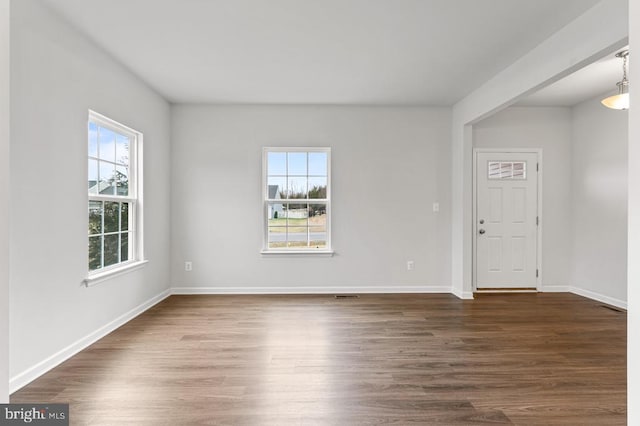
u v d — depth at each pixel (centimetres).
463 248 478
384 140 505
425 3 253
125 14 266
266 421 198
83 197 299
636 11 110
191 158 493
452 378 248
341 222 504
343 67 368
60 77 269
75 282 289
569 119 514
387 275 508
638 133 110
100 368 262
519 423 197
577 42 273
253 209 499
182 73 383
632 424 113
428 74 388
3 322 106
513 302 456
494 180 512
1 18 105
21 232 233
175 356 285
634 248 112
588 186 484
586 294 486
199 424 195
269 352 293
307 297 479
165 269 476
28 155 238
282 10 262
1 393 106
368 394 227
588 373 257
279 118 498
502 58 346
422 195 508
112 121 345
